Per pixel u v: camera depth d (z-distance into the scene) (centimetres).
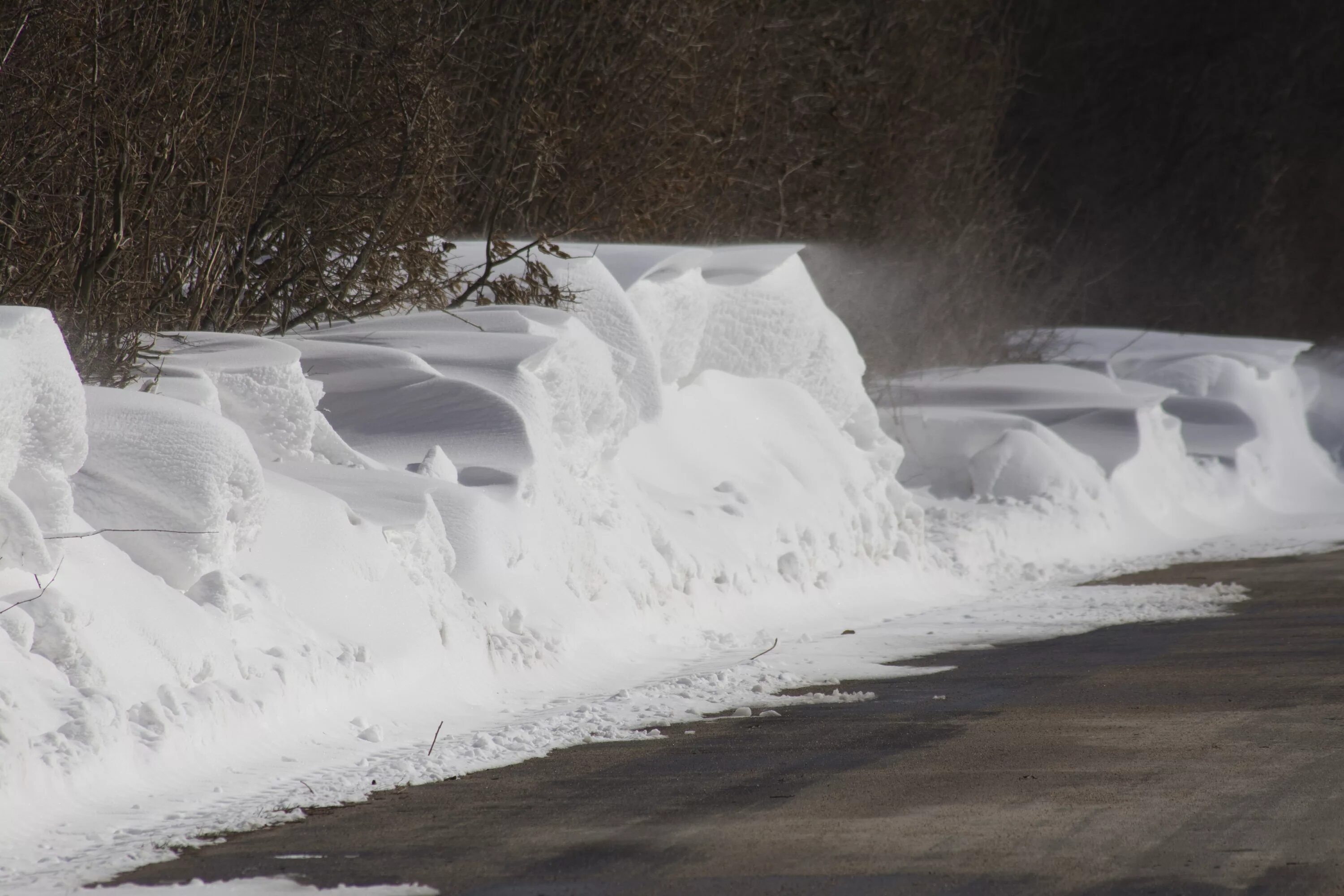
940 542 7638
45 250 4066
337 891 2197
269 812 2677
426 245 5694
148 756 2870
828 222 9612
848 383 7150
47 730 2734
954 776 2831
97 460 3378
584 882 2209
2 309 3050
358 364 4966
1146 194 16525
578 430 5122
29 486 3019
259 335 5303
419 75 5725
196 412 3491
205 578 3350
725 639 5038
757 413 6669
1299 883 2083
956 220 11275
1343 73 17100
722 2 8212
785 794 2734
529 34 7150
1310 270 17038
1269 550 8369
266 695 3206
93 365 3972
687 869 2259
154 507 3338
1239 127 16750
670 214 7688
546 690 4062
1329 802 2522
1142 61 16588
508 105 6906
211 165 4938
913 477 9038
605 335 5831
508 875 2256
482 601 4144
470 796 2816
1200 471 10594
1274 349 13112
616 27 7425
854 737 3281
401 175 5534
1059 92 16300
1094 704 3591
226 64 5012
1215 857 2220
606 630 4625
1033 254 14788
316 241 5541
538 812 2666
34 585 2941
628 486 5388
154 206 4591
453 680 3803
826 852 2322
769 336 6825
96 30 4291
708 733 3397
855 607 6150
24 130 4197
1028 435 9069
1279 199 16812
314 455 4347
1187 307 16362
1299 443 12288
